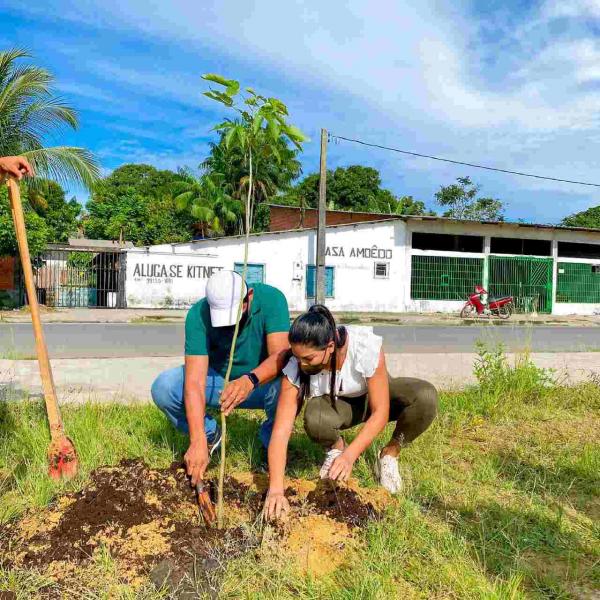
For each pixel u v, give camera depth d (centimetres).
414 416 371
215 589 251
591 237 2758
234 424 488
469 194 4094
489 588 253
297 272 2386
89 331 1438
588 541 310
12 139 1505
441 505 348
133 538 280
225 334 348
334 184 4447
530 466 427
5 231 1823
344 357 334
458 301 2572
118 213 4069
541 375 698
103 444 422
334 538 286
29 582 251
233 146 299
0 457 401
